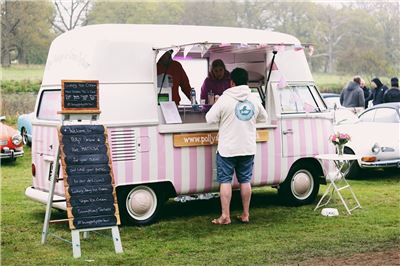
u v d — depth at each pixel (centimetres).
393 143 1118
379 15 3634
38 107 826
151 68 774
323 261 619
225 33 869
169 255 643
